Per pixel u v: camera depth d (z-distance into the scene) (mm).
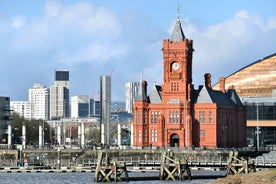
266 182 155625
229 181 159500
